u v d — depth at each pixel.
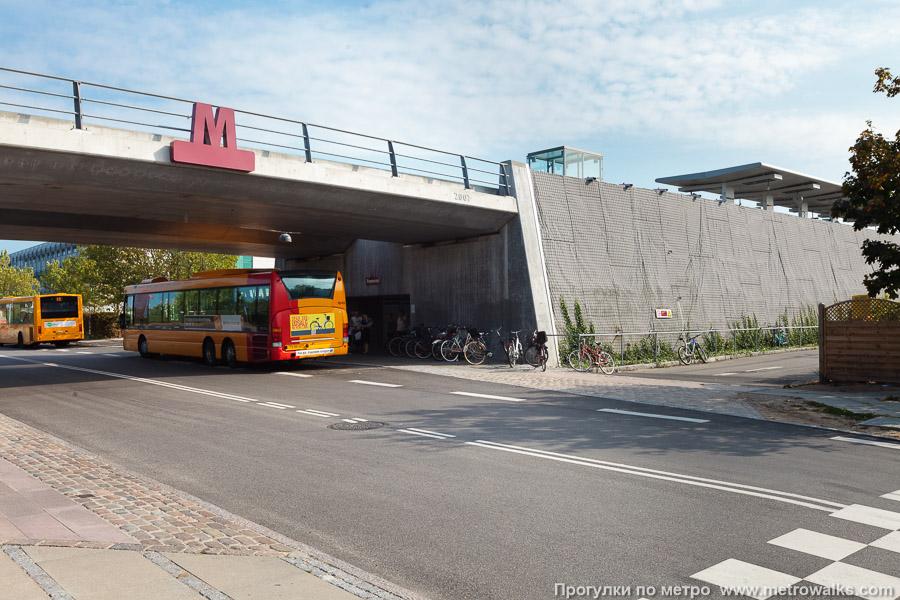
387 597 4.23
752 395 14.16
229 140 16.69
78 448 9.30
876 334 15.44
